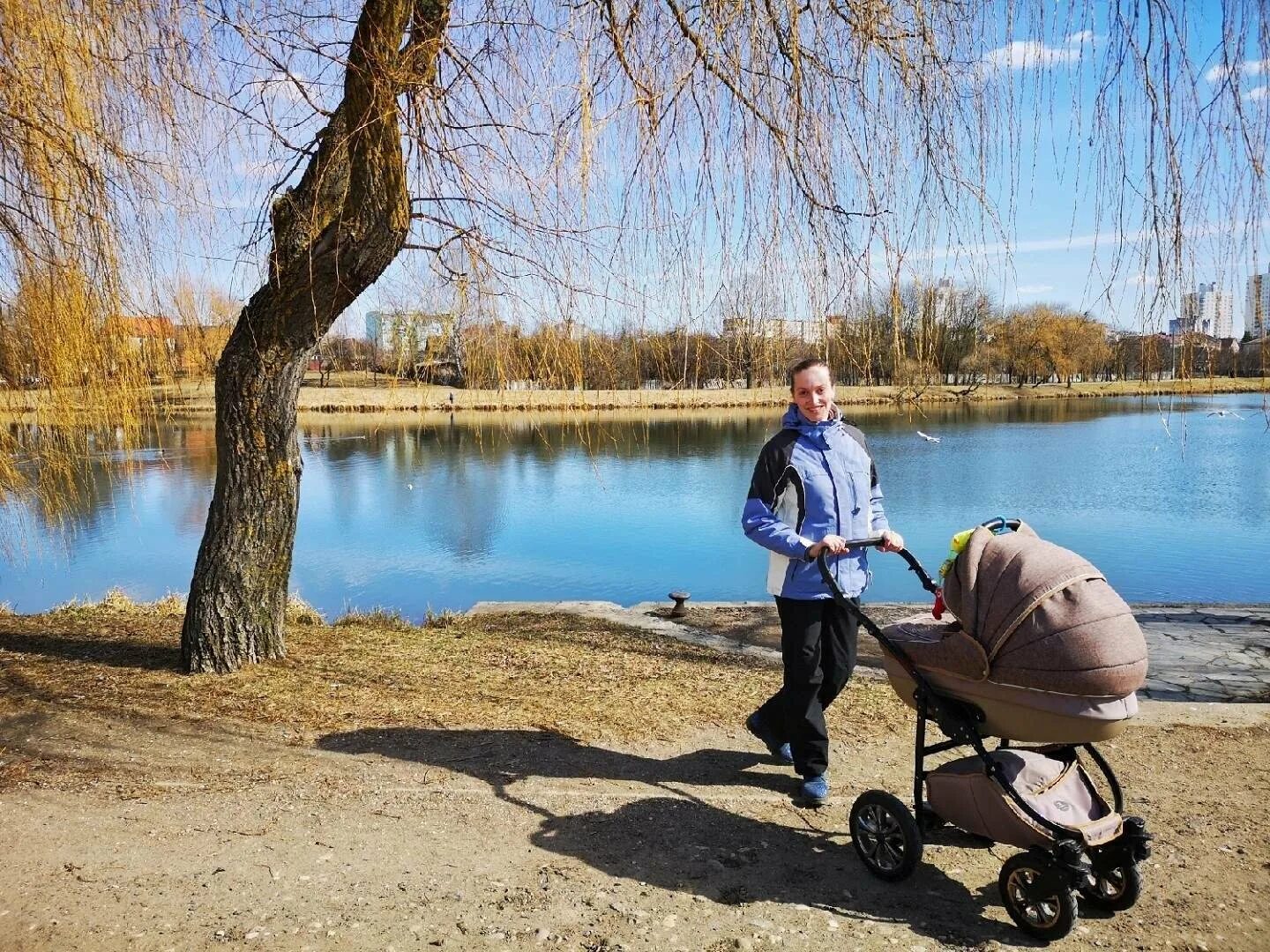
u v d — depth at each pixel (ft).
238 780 12.61
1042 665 9.06
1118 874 9.62
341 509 65.51
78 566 44.29
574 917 9.36
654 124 12.50
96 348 17.94
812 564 11.94
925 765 13.74
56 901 9.26
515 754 13.93
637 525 57.67
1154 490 68.49
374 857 10.49
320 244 15.90
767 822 11.80
